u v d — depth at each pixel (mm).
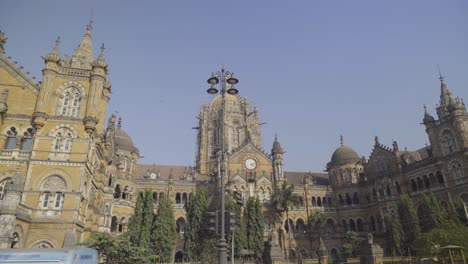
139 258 39219
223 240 20250
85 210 45625
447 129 62344
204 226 50875
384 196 73750
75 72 46969
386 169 76562
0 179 40406
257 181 76688
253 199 59281
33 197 39844
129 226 49438
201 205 53469
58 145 43094
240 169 77750
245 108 101625
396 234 59406
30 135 44312
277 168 78562
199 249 49438
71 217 39969
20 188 33594
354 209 79812
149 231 48688
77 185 41594
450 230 43812
